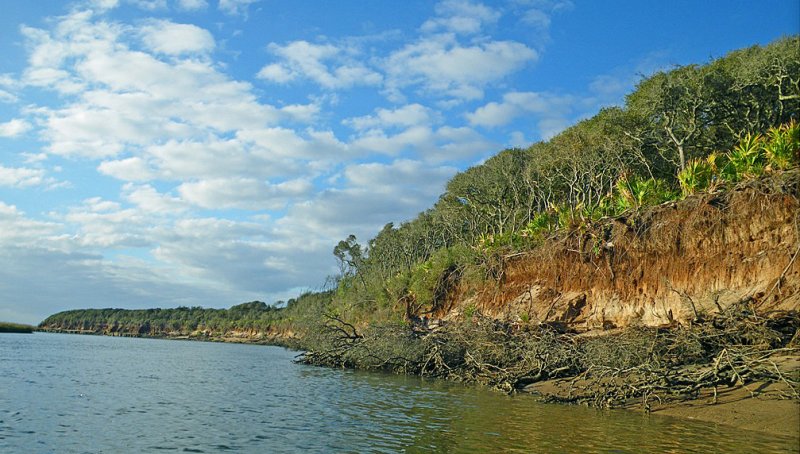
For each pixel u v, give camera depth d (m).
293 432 14.55
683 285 24.22
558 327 28.52
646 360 18.92
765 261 21.38
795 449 11.97
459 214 54.09
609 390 18.30
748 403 15.78
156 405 19.39
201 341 117.44
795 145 21.67
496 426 14.92
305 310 58.12
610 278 27.98
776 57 30.30
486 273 36.44
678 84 31.47
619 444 12.62
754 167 22.94
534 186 45.94
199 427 15.34
